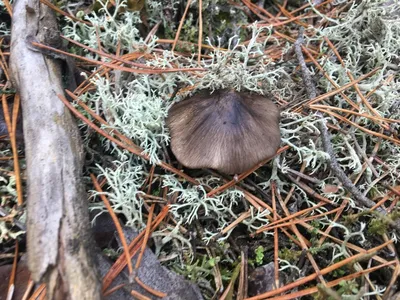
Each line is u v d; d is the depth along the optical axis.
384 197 0.16
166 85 0.18
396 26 0.19
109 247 0.14
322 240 0.15
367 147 0.18
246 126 0.15
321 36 0.20
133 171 0.16
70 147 0.14
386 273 0.15
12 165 0.15
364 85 0.18
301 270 0.15
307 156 0.17
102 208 0.15
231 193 0.15
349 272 0.15
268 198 0.16
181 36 0.21
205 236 0.15
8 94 0.17
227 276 0.15
